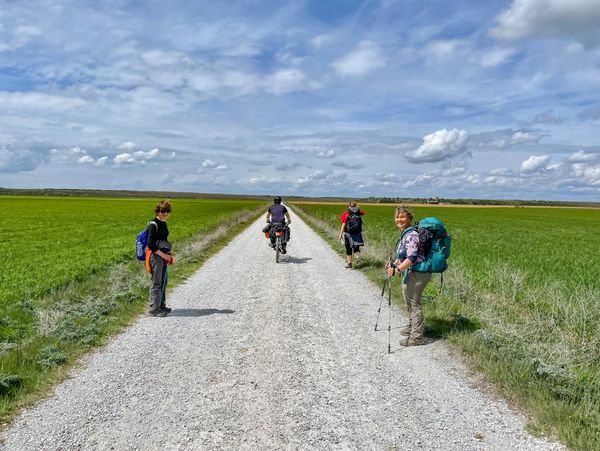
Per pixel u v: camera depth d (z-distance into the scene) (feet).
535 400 14.47
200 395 15.15
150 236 24.95
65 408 14.12
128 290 30.71
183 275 38.86
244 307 27.84
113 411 13.92
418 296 20.51
